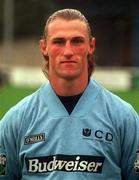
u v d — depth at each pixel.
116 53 53.41
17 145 4.56
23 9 73.69
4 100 29.55
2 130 4.61
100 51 53.50
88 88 4.54
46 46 4.51
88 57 4.54
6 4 57.16
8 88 40.31
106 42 53.47
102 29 53.25
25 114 4.53
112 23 53.12
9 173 4.68
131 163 4.54
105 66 53.12
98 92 4.55
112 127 4.45
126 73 41.78
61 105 4.49
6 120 4.60
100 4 51.97
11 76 45.31
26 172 4.46
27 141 4.47
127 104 4.60
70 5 51.28
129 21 52.72
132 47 52.12
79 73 4.39
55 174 4.37
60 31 4.34
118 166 4.51
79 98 4.50
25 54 70.31
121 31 53.22
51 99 4.51
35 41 73.00
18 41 73.50
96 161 4.38
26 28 74.00
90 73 4.58
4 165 4.65
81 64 4.38
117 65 53.22
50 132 4.42
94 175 4.37
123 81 41.69
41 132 4.44
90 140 4.39
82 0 51.38
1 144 4.62
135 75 41.53
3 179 4.70
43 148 4.41
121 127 4.48
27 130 4.49
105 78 41.88
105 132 4.42
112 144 4.42
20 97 31.80
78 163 4.36
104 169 4.40
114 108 4.52
